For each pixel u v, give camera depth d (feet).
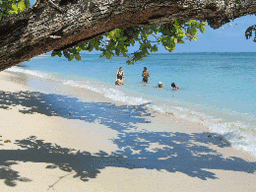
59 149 20.89
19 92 47.88
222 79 91.45
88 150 21.86
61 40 7.33
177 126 33.01
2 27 7.27
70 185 14.11
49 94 50.83
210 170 19.44
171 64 224.53
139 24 7.20
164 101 50.03
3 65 7.65
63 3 7.06
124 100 49.96
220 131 30.91
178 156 22.52
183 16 6.82
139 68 164.86
